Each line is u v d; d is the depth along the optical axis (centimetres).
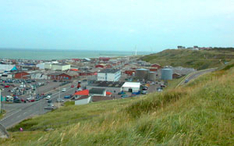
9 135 696
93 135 275
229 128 290
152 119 316
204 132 281
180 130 280
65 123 821
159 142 257
